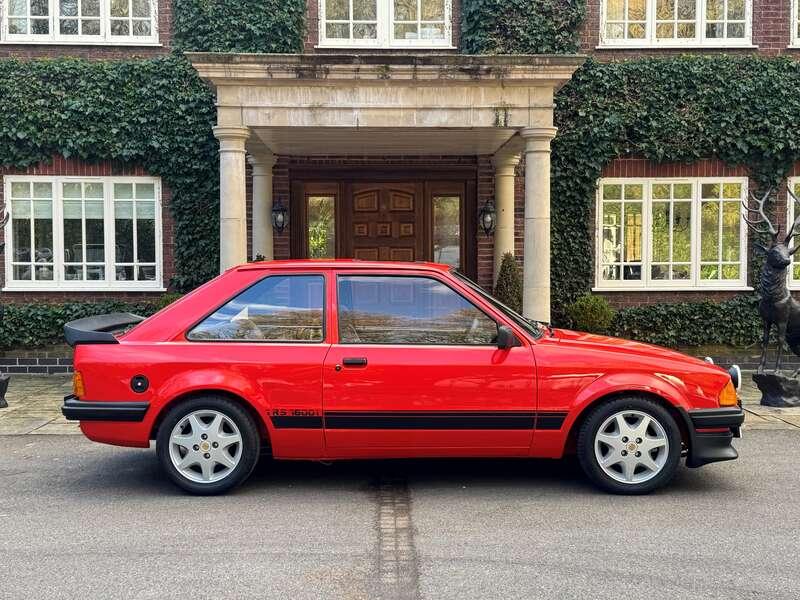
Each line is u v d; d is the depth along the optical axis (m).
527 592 3.97
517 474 6.31
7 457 6.93
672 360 5.73
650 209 12.10
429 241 12.65
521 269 12.41
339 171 12.48
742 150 11.87
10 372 11.70
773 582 4.10
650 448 5.62
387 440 5.61
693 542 4.70
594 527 4.98
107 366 5.60
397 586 4.05
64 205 11.84
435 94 9.34
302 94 9.30
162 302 11.05
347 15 12.07
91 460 6.84
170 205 11.94
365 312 5.72
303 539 4.79
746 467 6.46
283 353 5.61
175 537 4.82
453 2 12.02
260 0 11.70
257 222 11.88
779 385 8.87
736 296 12.09
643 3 12.04
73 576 4.21
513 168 12.09
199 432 5.65
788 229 12.01
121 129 11.68
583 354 5.64
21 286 11.80
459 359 5.58
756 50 11.97
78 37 11.75
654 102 11.85
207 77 9.14
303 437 5.60
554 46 11.87
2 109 11.48
